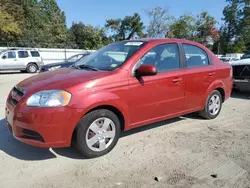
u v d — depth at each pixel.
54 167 3.48
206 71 5.15
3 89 9.75
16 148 4.03
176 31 46.59
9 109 3.64
